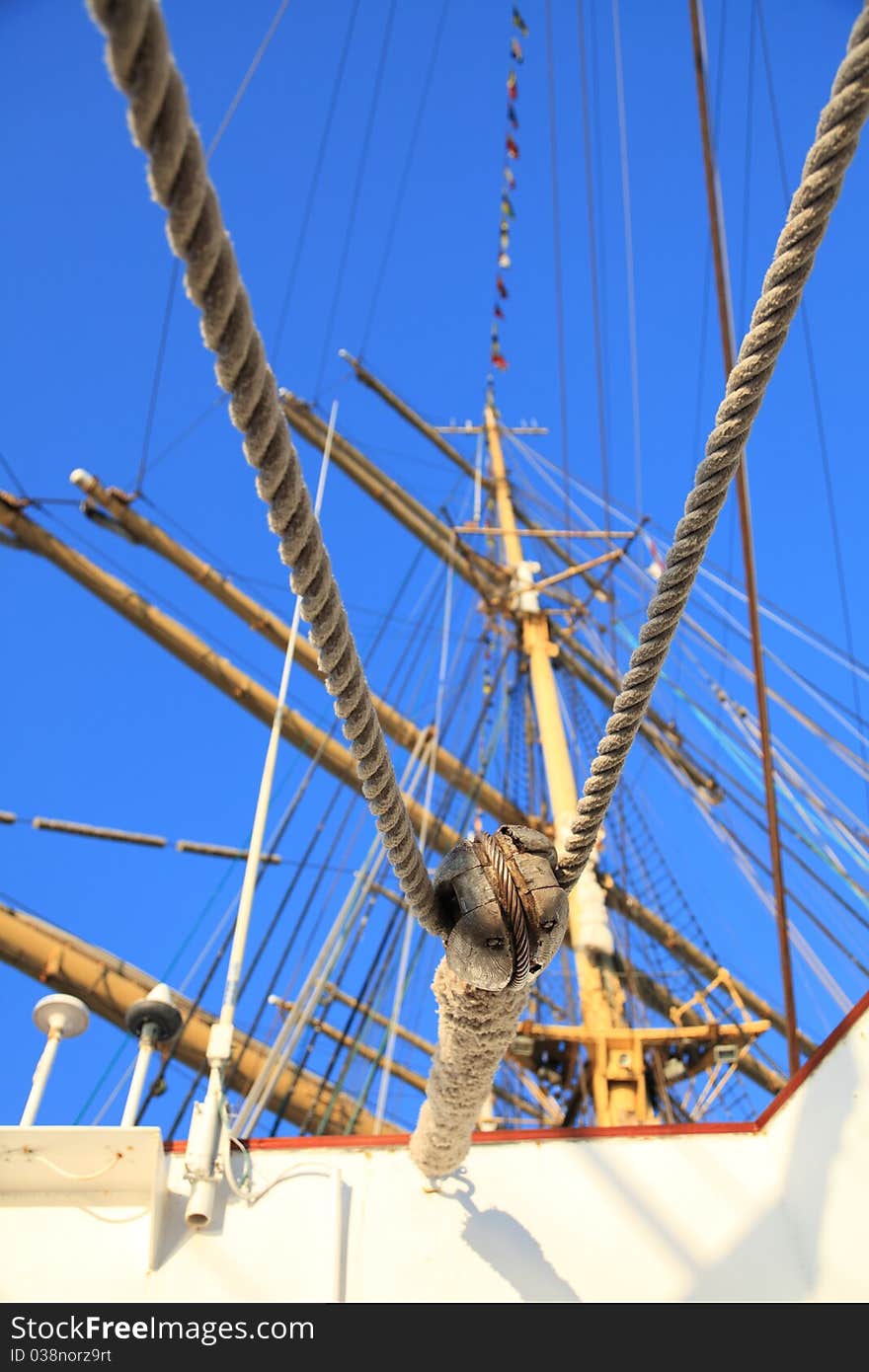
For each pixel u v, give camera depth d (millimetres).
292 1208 5211
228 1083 15555
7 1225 5012
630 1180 5418
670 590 3164
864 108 2523
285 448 2625
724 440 2916
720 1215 5266
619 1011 11977
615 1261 5090
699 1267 5059
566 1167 5484
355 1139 5555
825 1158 5203
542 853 3604
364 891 12125
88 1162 5066
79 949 14758
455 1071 4367
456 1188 5371
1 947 14406
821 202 2637
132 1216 5082
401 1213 5266
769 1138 5602
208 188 2197
